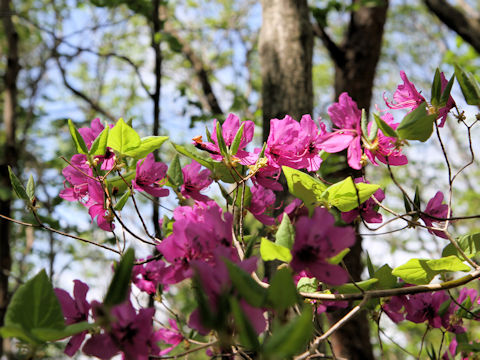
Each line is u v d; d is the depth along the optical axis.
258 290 0.45
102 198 0.63
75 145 0.61
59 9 2.78
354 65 2.03
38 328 0.48
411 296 0.68
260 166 0.61
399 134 0.55
